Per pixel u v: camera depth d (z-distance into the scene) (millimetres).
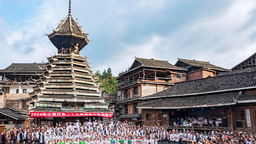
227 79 37969
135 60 58156
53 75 42719
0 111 36844
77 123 36656
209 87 38156
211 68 58688
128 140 31359
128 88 60188
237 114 33125
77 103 41750
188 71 61531
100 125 37844
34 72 55719
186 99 39938
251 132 27688
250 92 32156
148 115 48938
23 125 41031
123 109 61688
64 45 46344
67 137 30875
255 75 34312
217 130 33750
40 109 36906
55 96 39594
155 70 55719
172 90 45500
